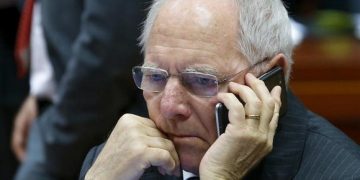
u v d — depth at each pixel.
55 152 7.14
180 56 4.39
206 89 4.41
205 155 4.44
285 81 4.69
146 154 4.58
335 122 8.03
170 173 4.65
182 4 4.47
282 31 4.61
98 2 6.44
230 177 4.42
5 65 9.93
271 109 4.45
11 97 9.99
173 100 4.42
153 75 4.52
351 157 4.59
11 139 10.12
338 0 9.98
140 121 4.70
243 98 4.43
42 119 7.77
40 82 8.07
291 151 4.68
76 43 6.69
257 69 4.52
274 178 4.63
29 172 7.56
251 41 4.46
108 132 6.94
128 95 6.71
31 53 8.18
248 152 4.43
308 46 8.47
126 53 6.48
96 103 6.74
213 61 4.38
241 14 4.45
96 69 6.56
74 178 7.33
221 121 4.41
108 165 4.73
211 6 4.43
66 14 7.25
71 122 6.90
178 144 4.59
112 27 6.41
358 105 7.95
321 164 4.60
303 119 4.80
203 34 4.39
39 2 7.92
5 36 9.89
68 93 6.78
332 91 7.95
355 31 9.09
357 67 7.87
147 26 4.65
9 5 9.79
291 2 9.76
